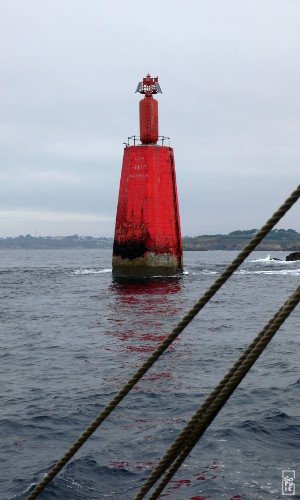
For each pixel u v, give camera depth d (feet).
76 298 150.30
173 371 64.08
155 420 46.57
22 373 64.59
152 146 197.77
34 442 42.06
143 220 197.26
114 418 47.26
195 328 97.66
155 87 202.69
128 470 36.73
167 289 169.99
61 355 75.10
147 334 91.86
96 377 62.08
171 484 34.22
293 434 42.37
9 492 33.71
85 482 35.01
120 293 161.17
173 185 202.80
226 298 149.59
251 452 38.99
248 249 17.54
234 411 48.26
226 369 64.85
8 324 105.60
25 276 244.42
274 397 52.37
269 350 75.87
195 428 18.11
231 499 31.91
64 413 48.73
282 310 16.96
